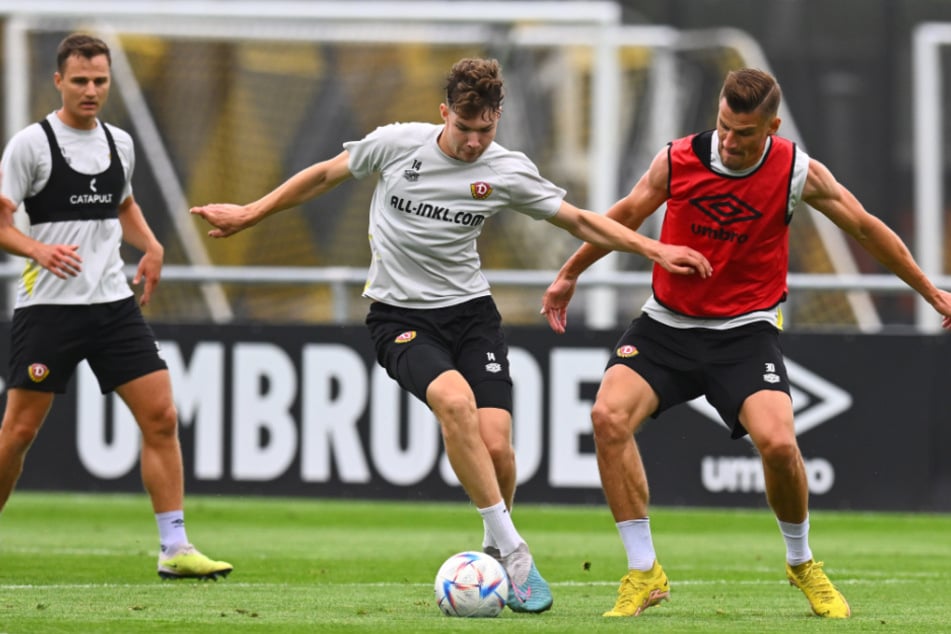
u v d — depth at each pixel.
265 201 22.36
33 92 61.16
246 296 56.09
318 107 64.25
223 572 25.89
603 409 21.02
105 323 25.17
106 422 42.41
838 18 73.56
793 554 21.53
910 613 22.23
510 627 19.33
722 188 21.06
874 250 21.69
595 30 57.06
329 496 42.03
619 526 21.16
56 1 58.88
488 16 57.56
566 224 21.78
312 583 26.00
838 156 73.50
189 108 63.38
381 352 22.45
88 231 25.02
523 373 41.62
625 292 62.03
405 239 22.16
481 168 21.83
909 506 41.47
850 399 41.59
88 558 29.94
